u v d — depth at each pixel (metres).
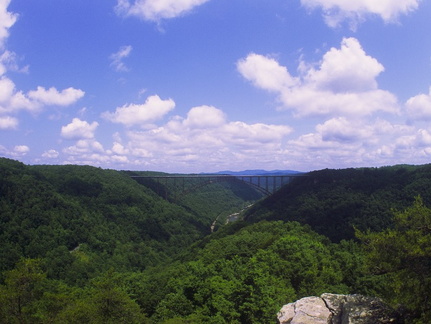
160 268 77.31
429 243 13.91
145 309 43.16
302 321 13.48
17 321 27.77
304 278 36.09
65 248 83.75
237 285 31.72
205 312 30.92
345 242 58.03
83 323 28.95
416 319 12.91
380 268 15.23
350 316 13.40
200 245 90.06
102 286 33.12
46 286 54.59
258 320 26.98
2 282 61.81
